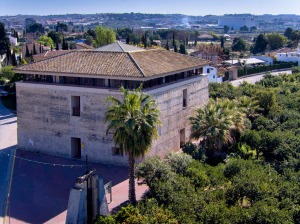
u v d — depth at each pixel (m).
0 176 52.91
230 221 35.50
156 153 55.03
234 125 57.97
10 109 93.44
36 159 58.28
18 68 59.94
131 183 41.78
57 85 57.00
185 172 45.88
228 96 85.88
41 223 40.75
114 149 54.88
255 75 139.12
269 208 36.28
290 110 77.38
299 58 158.62
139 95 41.22
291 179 45.12
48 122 59.12
